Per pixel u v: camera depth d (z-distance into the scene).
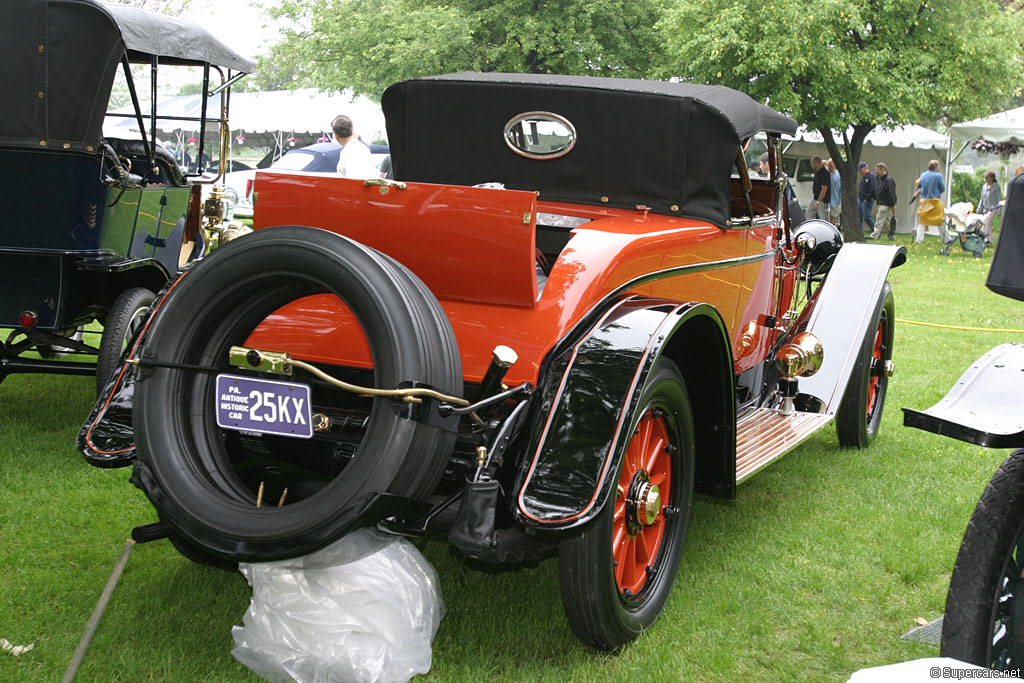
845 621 3.00
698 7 17.14
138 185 4.70
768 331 4.50
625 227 3.10
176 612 2.90
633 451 2.77
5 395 5.38
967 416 2.08
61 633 2.75
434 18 20.62
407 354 2.25
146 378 2.46
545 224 3.60
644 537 2.96
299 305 2.80
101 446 2.68
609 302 2.80
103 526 3.57
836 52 16.48
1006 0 20.27
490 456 2.39
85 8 4.05
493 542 2.31
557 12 21.23
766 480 4.38
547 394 2.54
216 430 2.53
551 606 3.04
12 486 3.94
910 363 6.95
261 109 21.61
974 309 9.96
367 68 22.81
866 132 18.98
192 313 2.47
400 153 3.96
